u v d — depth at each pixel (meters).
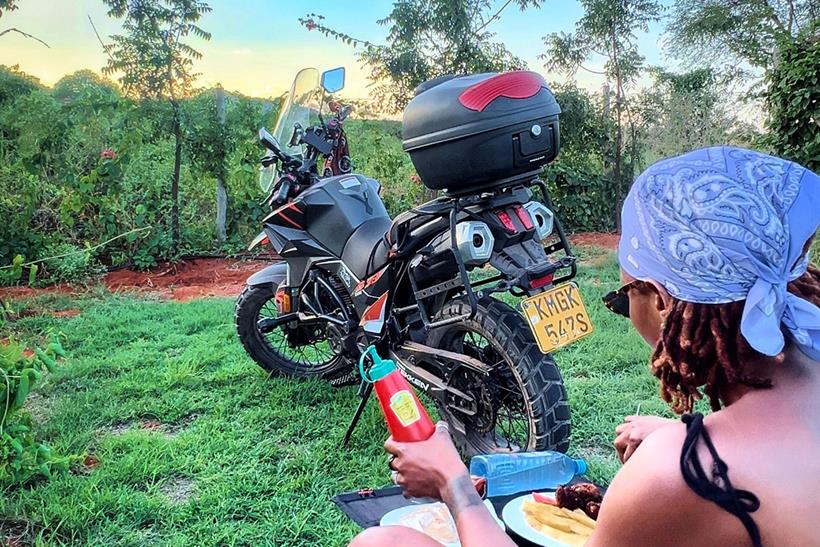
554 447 3.02
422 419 1.63
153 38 7.91
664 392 1.29
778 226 1.13
